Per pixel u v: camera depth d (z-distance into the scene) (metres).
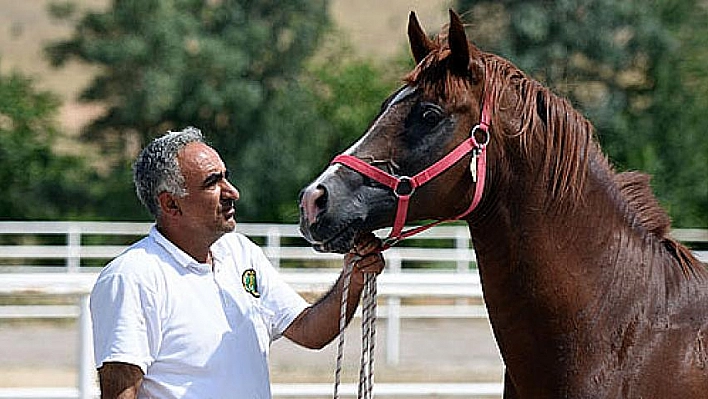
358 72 35.47
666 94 29.19
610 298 4.86
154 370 4.84
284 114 32.31
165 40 32.09
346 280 5.01
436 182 4.70
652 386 4.77
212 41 32.06
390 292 9.20
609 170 5.05
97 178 32.47
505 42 25.84
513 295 4.88
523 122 4.79
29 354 15.81
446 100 4.71
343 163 4.70
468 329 18.44
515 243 4.83
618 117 27.94
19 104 33.56
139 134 33.22
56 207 31.84
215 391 4.84
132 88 32.75
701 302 4.95
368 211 4.68
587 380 4.79
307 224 4.63
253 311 5.05
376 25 67.25
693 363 4.80
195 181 4.80
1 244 26.53
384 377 12.38
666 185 27.00
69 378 12.97
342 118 33.66
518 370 4.95
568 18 27.11
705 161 27.83
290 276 8.55
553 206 4.82
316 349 5.34
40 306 18.66
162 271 4.85
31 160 32.22
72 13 33.66
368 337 5.04
